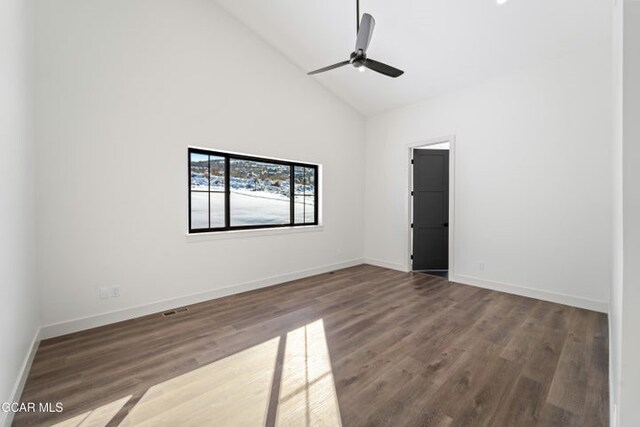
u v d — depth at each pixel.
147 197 2.92
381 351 2.24
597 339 2.41
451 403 1.67
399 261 4.93
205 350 2.26
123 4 2.73
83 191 2.56
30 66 2.16
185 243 3.19
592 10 2.61
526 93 3.47
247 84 3.69
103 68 2.63
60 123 2.43
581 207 3.12
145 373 1.95
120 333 2.53
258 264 3.87
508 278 3.67
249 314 2.97
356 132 5.23
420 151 4.79
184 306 3.18
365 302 3.34
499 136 3.70
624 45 0.82
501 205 3.71
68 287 2.50
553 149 3.29
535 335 2.50
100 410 1.61
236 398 1.71
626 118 0.82
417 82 4.10
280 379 1.90
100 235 2.65
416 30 3.26
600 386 1.80
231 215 3.77
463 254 4.09
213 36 3.36
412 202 4.82
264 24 3.63
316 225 4.70
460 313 3.00
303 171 4.58
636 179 0.82
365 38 2.48
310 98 4.44
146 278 2.93
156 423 1.52
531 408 1.62
